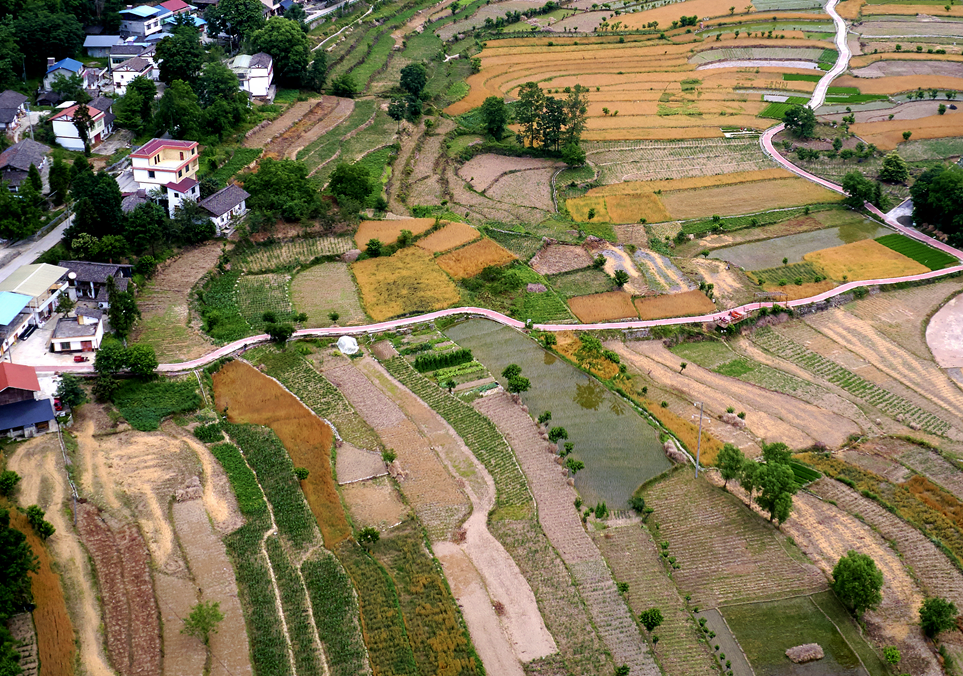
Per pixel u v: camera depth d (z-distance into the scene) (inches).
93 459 3750.0
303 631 3110.2
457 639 3129.9
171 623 3090.6
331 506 3617.1
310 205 5777.6
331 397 4311.0
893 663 3198.8
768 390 4768.7
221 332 4660.4
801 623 3356.3
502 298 5334.6
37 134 5915.4
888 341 5280.5
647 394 4648.1
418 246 5723.4
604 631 3253.0
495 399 4439.0
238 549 3395.7
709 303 5457.7
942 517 3868.1
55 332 4264.3
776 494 3695.9
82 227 4852.4
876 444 4372.5
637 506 3796.8
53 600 3100.4
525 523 3693.4
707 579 3528.5
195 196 5526.6
